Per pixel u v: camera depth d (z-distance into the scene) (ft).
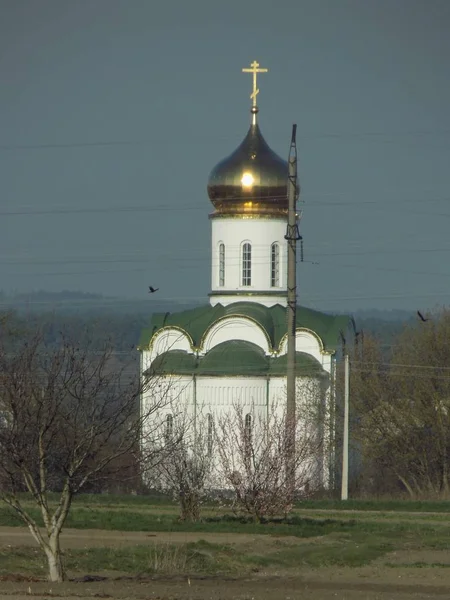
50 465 319.27
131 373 360.69
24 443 304.50
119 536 418.31
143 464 425.28
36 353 313.53
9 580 321.32
